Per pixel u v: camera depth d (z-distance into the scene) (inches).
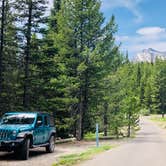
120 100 1817.2
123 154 862.5
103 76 1494.8
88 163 682.8
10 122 812.6
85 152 906.7
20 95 1234.6
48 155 845.8
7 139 744.3
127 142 1380.4
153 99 5408.5
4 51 1190.3
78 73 1450.5
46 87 1274.6
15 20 1194.0
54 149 1003.9
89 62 1437.0
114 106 1803.6
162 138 1694.1
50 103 1321.4
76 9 1444.4
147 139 1604.3
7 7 1168.8
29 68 1238.3
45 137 871.1
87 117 1549.0
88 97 1520.7
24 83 1192.2
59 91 1395.2
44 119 879.1
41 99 1263.5
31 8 1196.5
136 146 1146.0
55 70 1355.8
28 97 1216.2
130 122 1939.0
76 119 1419.8
